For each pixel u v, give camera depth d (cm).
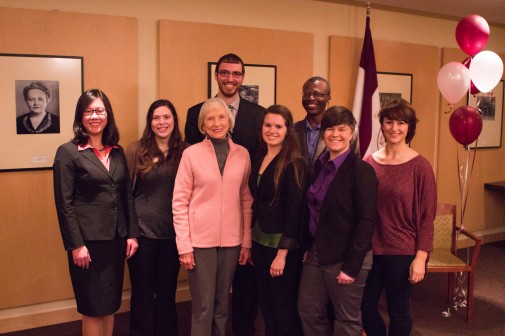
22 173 306
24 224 311
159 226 256
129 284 349
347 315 222
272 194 235
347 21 416
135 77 331
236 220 249
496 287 399
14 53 294
